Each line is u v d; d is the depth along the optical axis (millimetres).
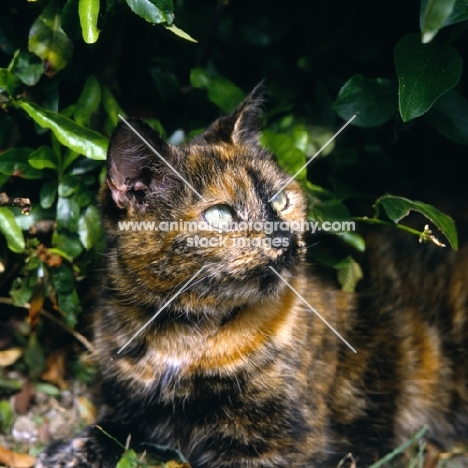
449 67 583
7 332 706
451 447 662
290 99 717
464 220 704
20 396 675
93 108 655
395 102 634
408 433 658
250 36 732
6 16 652
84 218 664
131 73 717
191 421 601
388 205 621
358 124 637
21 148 646
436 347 665
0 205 633
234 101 697
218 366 582
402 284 668
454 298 672
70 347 710
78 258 677
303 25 730
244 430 591
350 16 710
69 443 623
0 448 625
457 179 743
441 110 624
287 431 590
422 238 620
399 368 652
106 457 620
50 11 627
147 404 605
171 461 603
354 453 643
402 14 693
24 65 641
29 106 628
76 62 664
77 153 648
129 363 603
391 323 654
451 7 507
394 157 731
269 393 584
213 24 725
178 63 734
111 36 658
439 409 666
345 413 633
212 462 605
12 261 688
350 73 718
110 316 609
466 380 670
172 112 738
